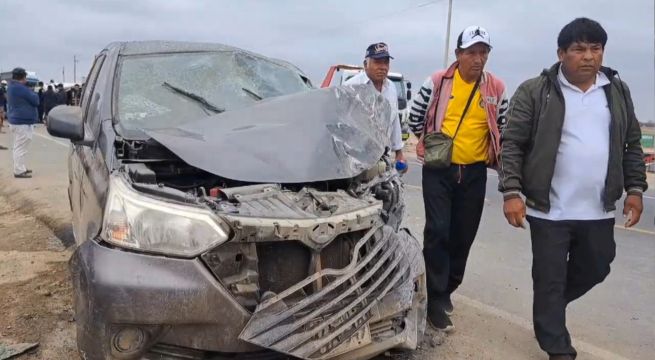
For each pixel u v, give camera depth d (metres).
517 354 3.67
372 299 2.76
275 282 2.76
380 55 4.83
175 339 2.56
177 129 3.34
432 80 4.02
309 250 2.74
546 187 3.38
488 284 5.02
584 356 3.68
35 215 7.19
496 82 3.92
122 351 2.53
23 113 9.70
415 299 3.27
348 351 2.68
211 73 4.27
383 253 2.89
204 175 3.29
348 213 2.81
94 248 2.64
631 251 6.37
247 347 2.56
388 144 3.79
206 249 2.55
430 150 3.87
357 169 3.23
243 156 3.07
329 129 3.43
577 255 3.55
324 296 2.66
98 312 2.49
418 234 6.71
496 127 3.88
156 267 2.52
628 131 3.48
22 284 4.62
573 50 3.24
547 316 3.46
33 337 3.67
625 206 3.57
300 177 3.01
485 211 8.42
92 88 4.45
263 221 2.61
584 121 3.35
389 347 2.89
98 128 3.60
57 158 12.90
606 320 4.33
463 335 3.92
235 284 2.60
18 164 9.86
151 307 2.47
